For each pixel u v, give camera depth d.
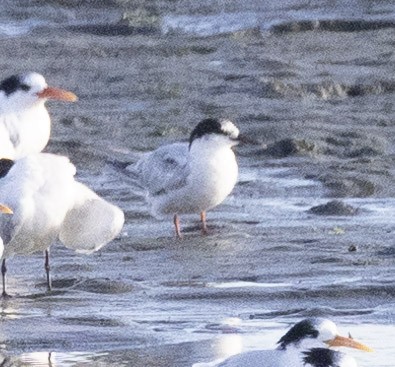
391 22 29.70
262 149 19.67
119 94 23.94
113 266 14.27
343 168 18.59
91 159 19.55
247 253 14.68
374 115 22.02
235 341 11.76
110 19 31.14
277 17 30.52
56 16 31.31
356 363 10.76
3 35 29.67
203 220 15.88
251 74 24.91
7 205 12.81
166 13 31.59
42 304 12.87
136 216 16.64
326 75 24.66
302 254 14.52
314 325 10.70
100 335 11.86
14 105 17.91
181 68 25.95
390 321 12.33
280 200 17.34
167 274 13.92
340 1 31.67
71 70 25.97
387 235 15.40
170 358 11.30
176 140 20.78
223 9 31.58
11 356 11.42
